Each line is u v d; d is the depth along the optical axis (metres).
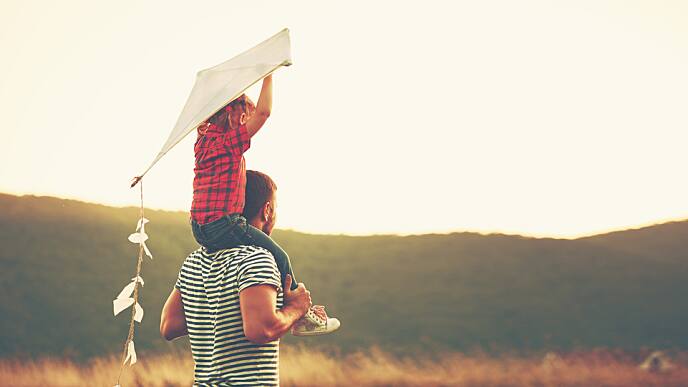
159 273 60.75
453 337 55.00
